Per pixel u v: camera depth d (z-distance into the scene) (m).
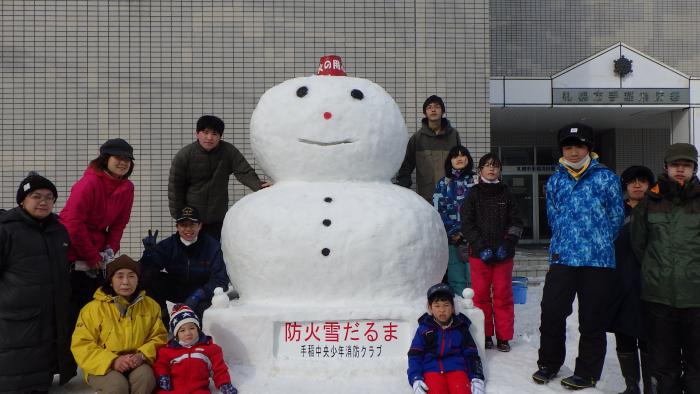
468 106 7.60
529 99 10.29
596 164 4.12
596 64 10.41
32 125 7.26
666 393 3.67
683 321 3.61
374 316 4.05
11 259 3.73
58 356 3.92
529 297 7.54
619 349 4.16
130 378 3.64
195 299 4.64
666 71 10.46
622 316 4.02
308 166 4.54
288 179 4.66
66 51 7.28
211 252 4.97
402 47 7.57
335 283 4.15
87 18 7.31
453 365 3.75
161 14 7.39
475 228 4.85
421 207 4.48
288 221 4.17
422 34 7.58
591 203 4.01
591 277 3.97
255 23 7.46
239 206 4.57
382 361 4.02
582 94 10.36
